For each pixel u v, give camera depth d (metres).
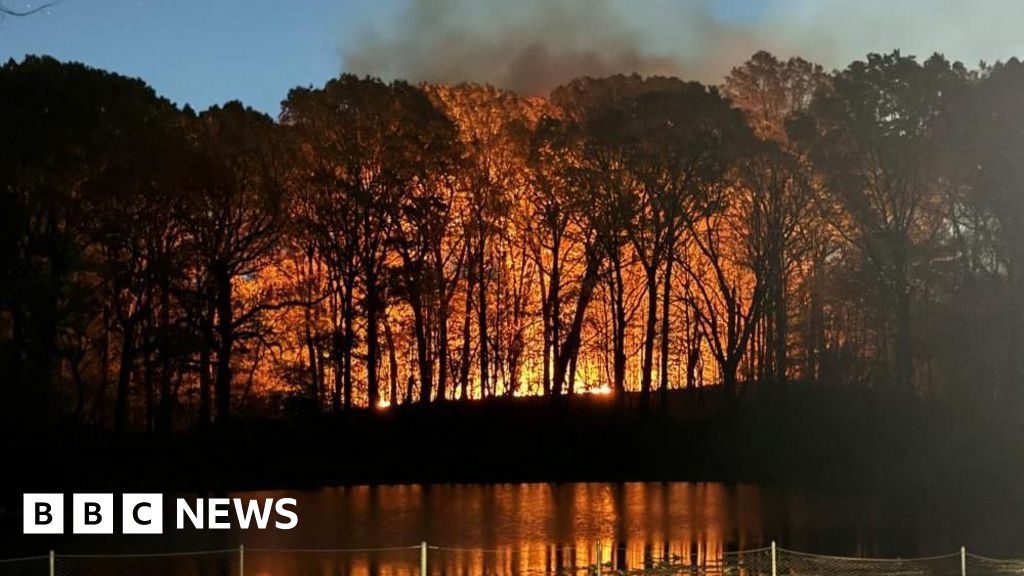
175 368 59.44
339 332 64.25
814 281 70.69
